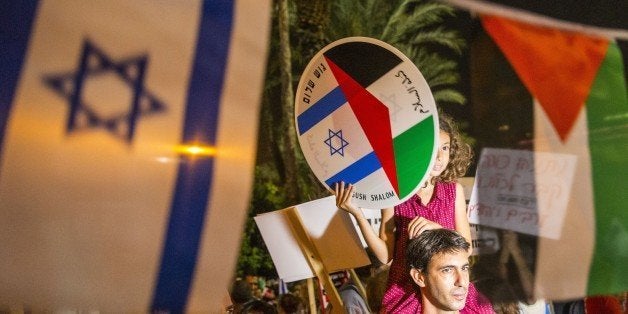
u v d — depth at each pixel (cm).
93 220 225
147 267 230
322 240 423
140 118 232
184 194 235
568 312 552
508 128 350
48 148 222
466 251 342
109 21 232
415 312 357
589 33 365
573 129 355
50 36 226
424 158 337
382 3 1984
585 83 358
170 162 234
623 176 351
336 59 352
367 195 349
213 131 240
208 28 244
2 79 221
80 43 229
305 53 1939
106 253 226
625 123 358
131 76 233
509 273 341
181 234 234
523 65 354
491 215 344
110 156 228
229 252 238
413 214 391
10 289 217
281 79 1867
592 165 354
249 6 249
